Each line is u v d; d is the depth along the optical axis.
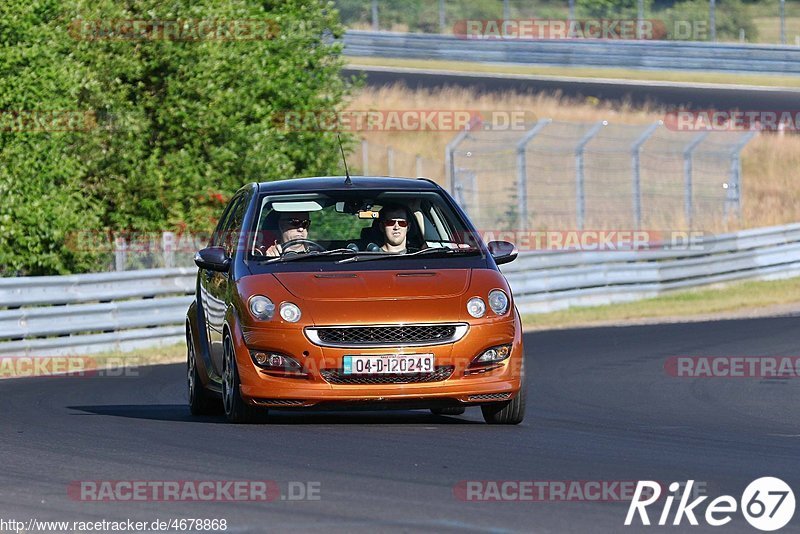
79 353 53.09
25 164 59.38
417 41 147.12
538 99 124.44
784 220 106.44
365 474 22.05
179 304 57.91
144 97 69.81
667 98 128.88
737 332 58.09
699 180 110.81
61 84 61.03
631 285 77.62
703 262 82.50
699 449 25.75
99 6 68.19
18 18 61.31
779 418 32.22
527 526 17.91
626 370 44.47
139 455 24.55
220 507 19.42
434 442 25.98
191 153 70.69
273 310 27.86
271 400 27.66
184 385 42.31
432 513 18.75
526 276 71.25
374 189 31.41
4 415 32.69
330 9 80.88
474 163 109.06
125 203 68.00
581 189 86.31
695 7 151.88
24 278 51.47
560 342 55.84
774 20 157.00
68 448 25.77
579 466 23.09
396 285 28.38
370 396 27.31
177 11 70.00
